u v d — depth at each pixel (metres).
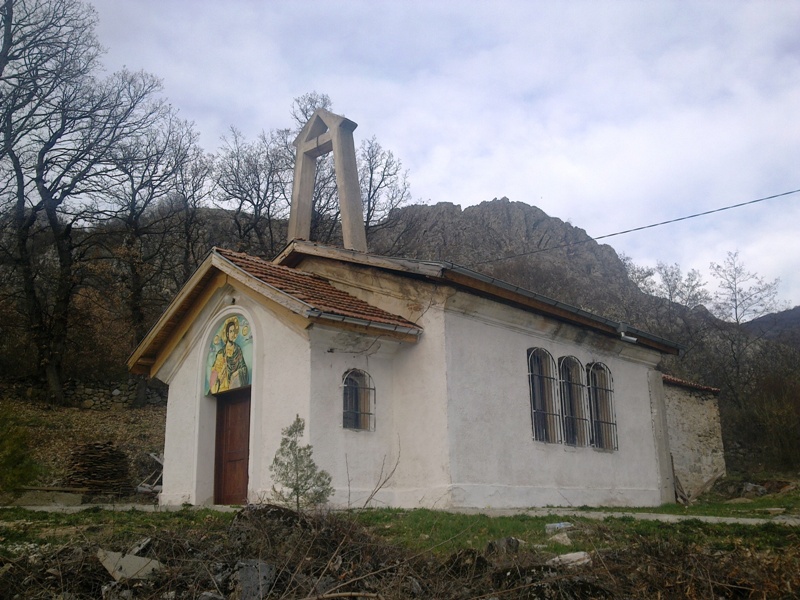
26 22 29.94
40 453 21.22
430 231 61.75
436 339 12.22
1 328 29.12
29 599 5.45
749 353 35.69
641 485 15.85
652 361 17.25
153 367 14.77
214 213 37.72
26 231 29.75
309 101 38.94
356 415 12.16
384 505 11.83
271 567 5.70
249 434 12.33
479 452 12.16
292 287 12.45
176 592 5.57
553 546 7.71
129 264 31.53
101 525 8.32
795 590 5.77
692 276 45.59
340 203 16.02
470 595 5.61
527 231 78.44
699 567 6.13
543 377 14.12
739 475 23.23
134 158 32.47
